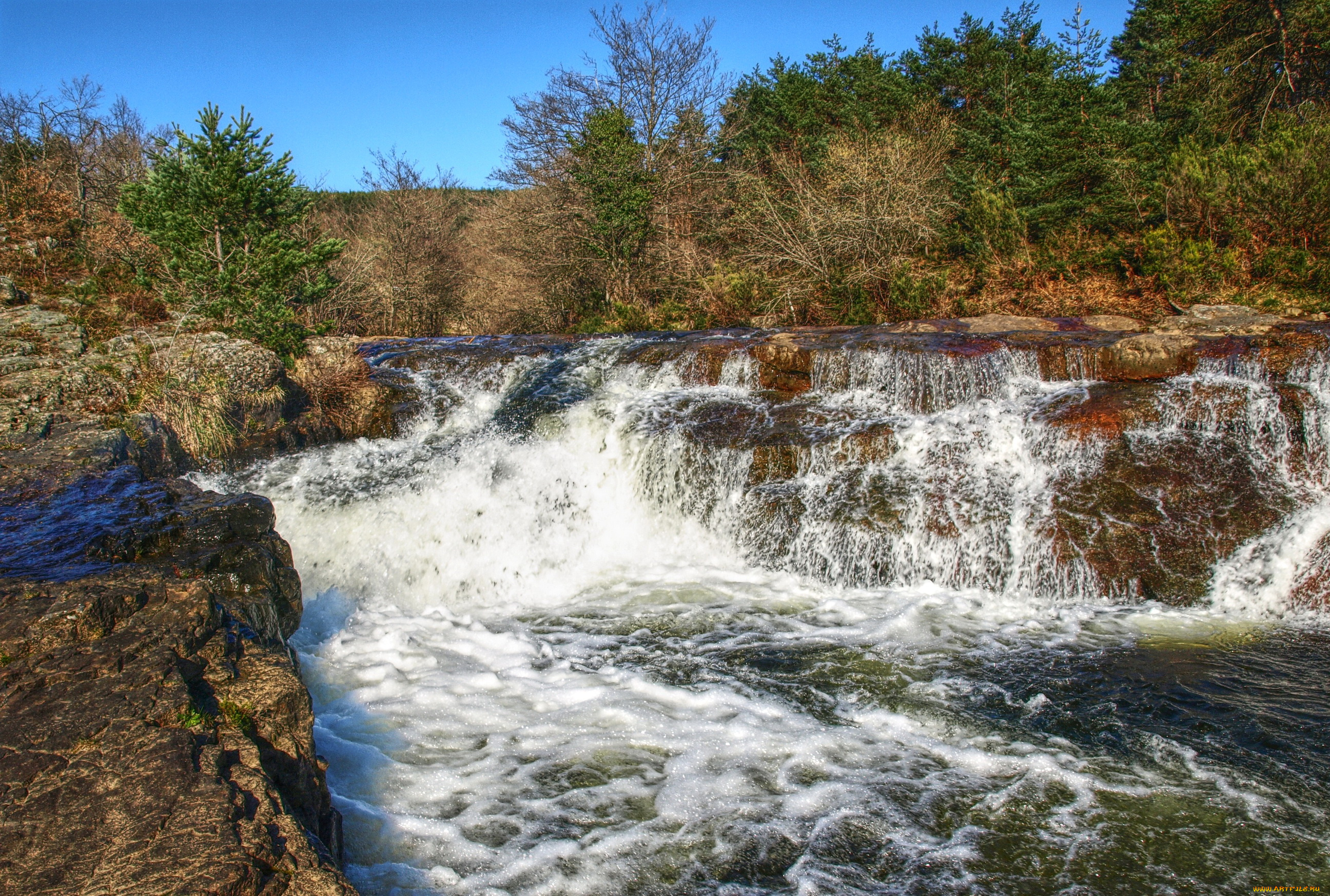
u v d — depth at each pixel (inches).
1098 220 708.0
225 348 429.7
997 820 182.2
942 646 278.5
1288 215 555.8
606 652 277.0
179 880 104.3
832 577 348.5
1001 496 346.3
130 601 167.8
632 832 177.0
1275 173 561.9
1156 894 158.6
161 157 538.3
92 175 1077.1
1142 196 687.7
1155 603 309.3
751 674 258.1
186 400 398.9
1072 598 317.7
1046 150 748.6
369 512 362.9
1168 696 238.8
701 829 178.7
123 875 105.2
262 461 406.6
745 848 172.4
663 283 928.9
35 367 404.2
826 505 358.6
